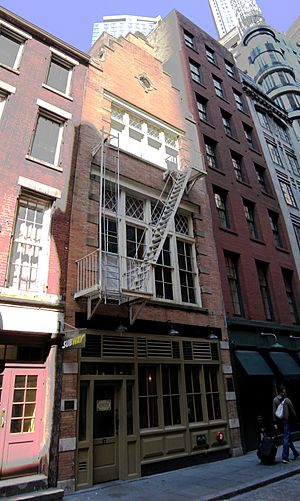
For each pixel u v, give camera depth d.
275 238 18.08
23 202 9.39
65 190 10.05
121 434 8.52
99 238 9.80
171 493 6.88
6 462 7.00
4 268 8.14
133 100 14.02
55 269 8.89
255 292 14.50
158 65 16.30
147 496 6.72
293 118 36.88
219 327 12.06
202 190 14.55
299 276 17.58
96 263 9.34
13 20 11.58
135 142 13.43
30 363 7.96
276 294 15.57
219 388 11.17
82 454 7.73
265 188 19.52
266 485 7.42
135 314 9.34
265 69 47.78
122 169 12.01
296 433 13.26
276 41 56.72
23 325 7.79
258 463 9.34
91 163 11.16
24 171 9.47
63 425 7.58
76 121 11.48
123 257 9.25
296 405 13.73
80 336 7.58
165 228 10.86
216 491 6.83
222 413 10.91
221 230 14.55
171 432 9.45
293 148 24.25
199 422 10.29
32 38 11.85
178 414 9.96
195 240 13.09
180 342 10.66
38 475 7.11
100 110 12.56
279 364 13.10
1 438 7.11
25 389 7.73
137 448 8.59
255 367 12.01
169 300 11.16
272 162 21.03
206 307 12.02
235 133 19.59
